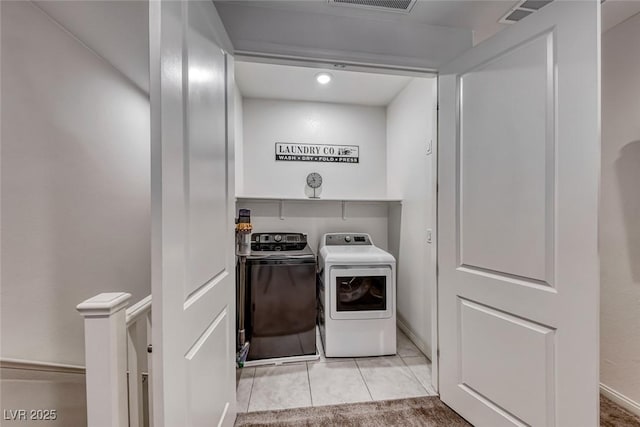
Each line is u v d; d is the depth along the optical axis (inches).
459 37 67.5
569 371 42.5
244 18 59.2
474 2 58.6
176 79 31.2
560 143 43.3
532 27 46.7
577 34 41.3
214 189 44.6
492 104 53.4
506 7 60.1
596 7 39.3
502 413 51.9
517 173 49.2
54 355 46.9
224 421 50.1
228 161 52.6
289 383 75.2
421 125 92.5
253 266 86.4
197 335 37.1
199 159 38.2
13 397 39.1
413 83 99.0
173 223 30.1
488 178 54.2
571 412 42.2
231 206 54.7
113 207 62.6
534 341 46.8
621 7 58.2
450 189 62.4
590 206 40.2
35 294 43.9
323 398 69.0
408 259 103.0
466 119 58.9
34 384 41.6
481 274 55.8
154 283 27.6
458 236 61.0
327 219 122.0
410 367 82.9
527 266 47.8
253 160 117.7
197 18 38.1
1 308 39.2
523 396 48.4
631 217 61.9
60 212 48.4
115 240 63.3
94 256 56.7
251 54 60.5
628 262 62.4
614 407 62.7
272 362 84.4
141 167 73.2
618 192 64.1
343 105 124.0
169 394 29.0
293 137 120.4
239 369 81.7
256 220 117.2
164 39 28.4
